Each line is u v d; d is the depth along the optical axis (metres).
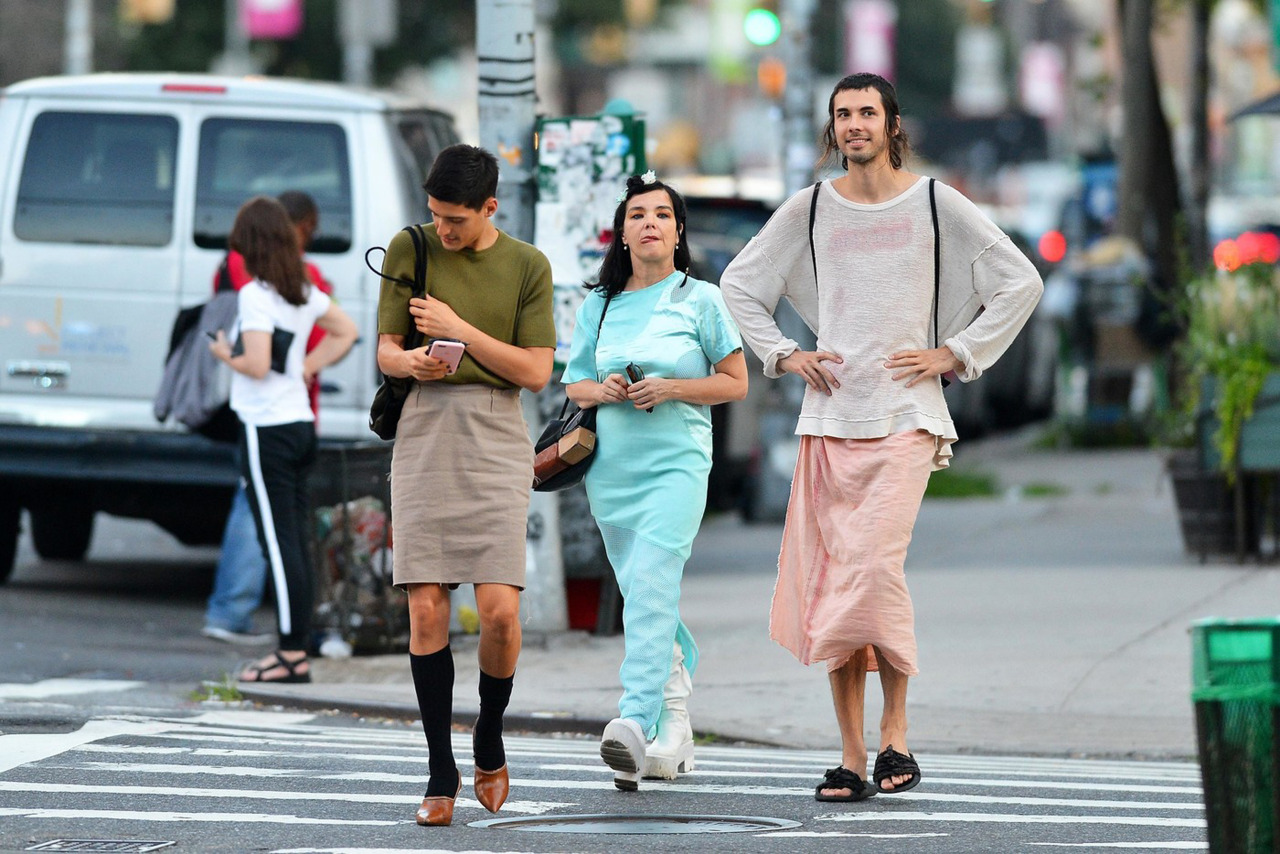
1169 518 51.53
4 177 38.31
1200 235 72.75
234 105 38.22
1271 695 14.38
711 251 52.22
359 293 37.47
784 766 25.33
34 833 19.80
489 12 34.66
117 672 32.59
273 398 31.69
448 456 20.55
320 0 117.94
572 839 19.73
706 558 48.22
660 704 22.84
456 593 35.38
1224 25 130.62
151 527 54.53
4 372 38.09
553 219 34.75
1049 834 20.17
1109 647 33.19
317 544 34.25
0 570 41.88
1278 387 40.97
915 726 28.30
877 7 151.88
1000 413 86.06
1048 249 90.56
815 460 22.33
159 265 37.94
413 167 39.03
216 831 19.98
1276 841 14.38
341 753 25.31
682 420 23.16
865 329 22.06
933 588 40.50
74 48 99.94
